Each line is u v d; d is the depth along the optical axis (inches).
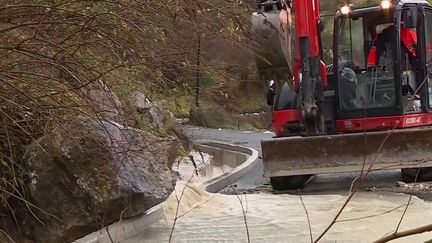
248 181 456.1
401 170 402.0
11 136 213.2
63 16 200.8
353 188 181.3
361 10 391.5
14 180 203.8
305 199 338.6
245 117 944.9
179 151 348.2
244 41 283.9
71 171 229.1
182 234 263.1
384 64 389.4
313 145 367.6
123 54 216.8
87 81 209.6
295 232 260.4
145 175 254.5
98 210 232.2
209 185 383.6
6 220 221.0
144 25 217.9
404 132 356.8
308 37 367.6
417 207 301.0
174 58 245.0
